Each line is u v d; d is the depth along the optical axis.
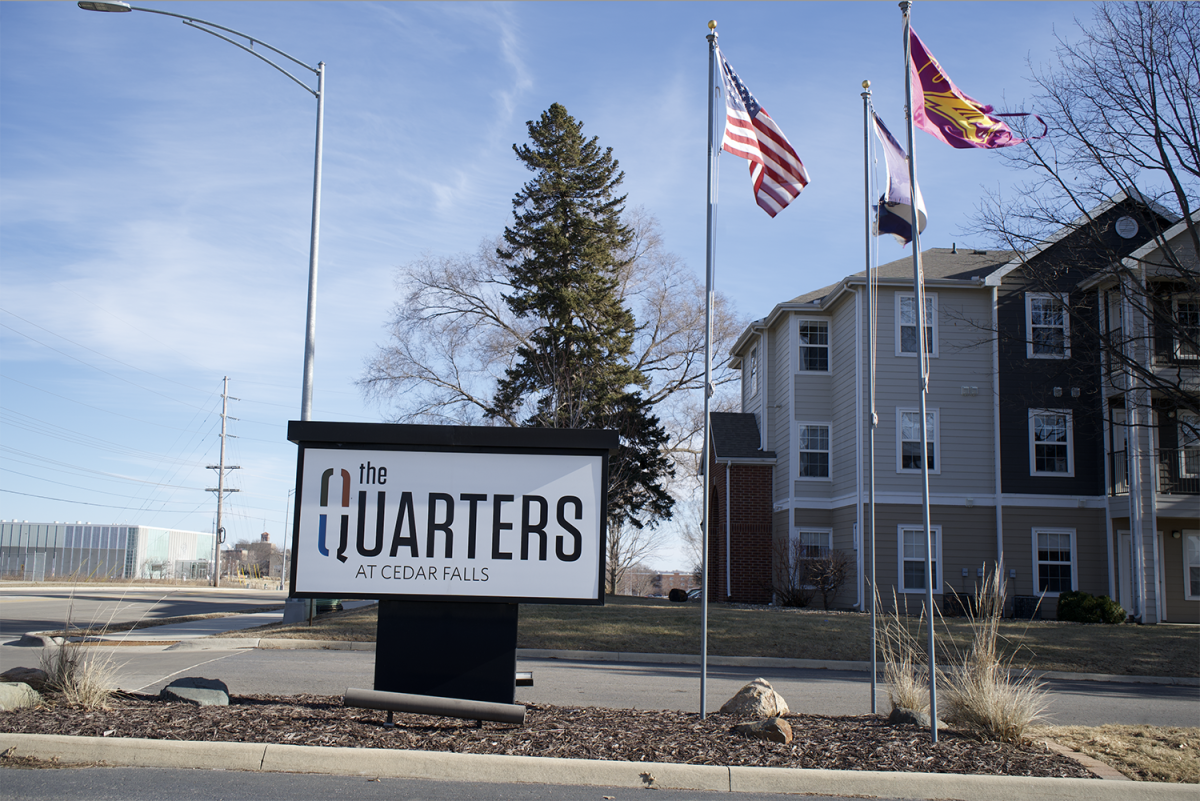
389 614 8.13
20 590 37.41
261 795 6.02
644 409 38.69
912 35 10.19
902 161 10.20
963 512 24.78
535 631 16.80
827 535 27.14
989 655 8.55
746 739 7.45
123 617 22.36
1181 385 22.08
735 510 28.75
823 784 6.59
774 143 10.09
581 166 38.97
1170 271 22.33
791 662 15.47
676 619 18.16
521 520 8.18
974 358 25.28
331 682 10.89
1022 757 7.19
